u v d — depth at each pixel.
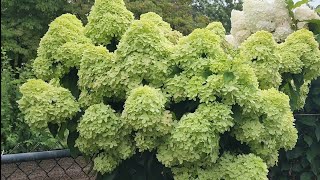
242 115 2.18
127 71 2.11
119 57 2.15
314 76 2.88
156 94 2.04
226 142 2.25
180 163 2.04
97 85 2.14
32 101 2.12
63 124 2.24
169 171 2.26
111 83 2.12
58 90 2.19
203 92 2.06
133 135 2.15
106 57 2.18
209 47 2.18
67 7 10.58
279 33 3.25
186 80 2.14
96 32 2.43
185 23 12.40
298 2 3.26
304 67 2.84
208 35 2.20
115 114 2.17
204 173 2.11
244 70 2.10
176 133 2.02
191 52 2.16
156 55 2.13
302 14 3.32
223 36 2.56
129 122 2.02
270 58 2.49
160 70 2.12
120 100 2.26
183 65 2.18
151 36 2.14
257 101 2.15
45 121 2.14
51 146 3.36
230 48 2.51
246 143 2.23
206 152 2.00
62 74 2.40
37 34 10.42
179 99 2.15
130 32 2.13
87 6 10.93
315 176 3.09
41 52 2.41
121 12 2.44
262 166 2.11
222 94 2.07
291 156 2.98
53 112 2.13
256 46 2.50
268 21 3.30
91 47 2.21
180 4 12.87
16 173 3.11
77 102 2.24
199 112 2.06
